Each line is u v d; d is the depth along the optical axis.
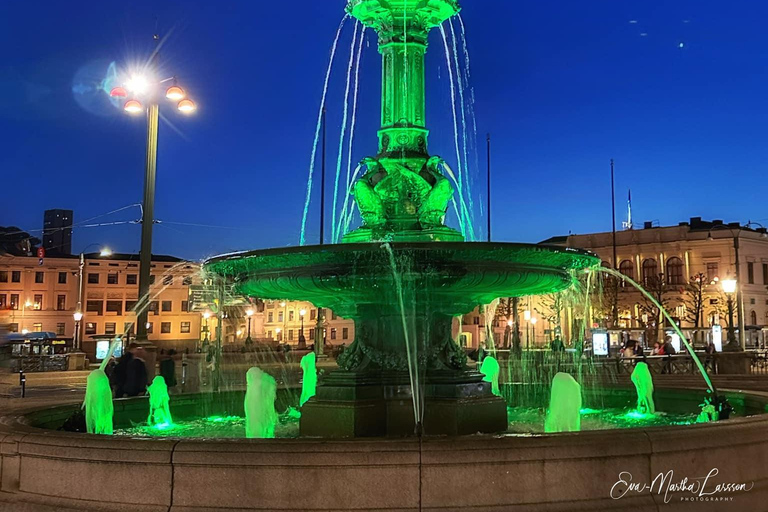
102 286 88.12
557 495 4.99
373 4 9.22
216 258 8.16
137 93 19.34
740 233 68.69
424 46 9.41
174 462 5.05
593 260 8.25
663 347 30.14
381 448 4.94
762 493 5.57
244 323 92.12
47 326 85.44
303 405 8.26
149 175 19.42
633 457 5.16
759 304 70.00
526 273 7.68
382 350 8.30
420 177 8.79
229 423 10.25
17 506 5.41
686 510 5.19
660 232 71.88
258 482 4.95
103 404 9.09
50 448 5.45
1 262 83.88
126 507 5.13
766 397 9.14
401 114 9.12
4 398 21.23
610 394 12.09
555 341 32.28
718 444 5.43
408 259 7.31
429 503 4.88
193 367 37.97
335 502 4.88
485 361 11.82
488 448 4.95
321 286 7.72
